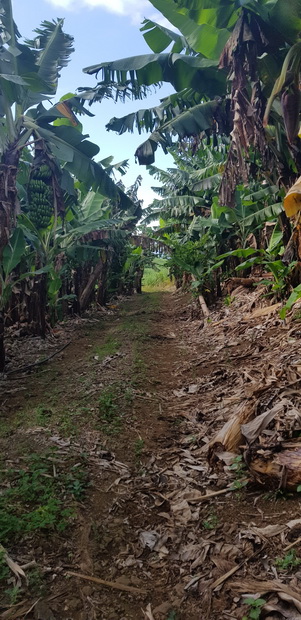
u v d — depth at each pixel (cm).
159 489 347
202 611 233
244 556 266
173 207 1484
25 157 916
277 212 804
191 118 795
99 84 785
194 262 1110
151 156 850
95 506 321
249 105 650
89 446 408
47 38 804
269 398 418
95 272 1234
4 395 552
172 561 271
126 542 288
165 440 432
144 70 775
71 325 1047
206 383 575
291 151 709
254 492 326
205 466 376
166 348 807
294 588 232
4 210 631
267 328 718
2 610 231
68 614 232
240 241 1123
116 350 763
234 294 1059
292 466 311
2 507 305
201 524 302
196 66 738
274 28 634
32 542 279
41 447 397
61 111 801
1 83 682
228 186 768
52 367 678
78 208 1161
